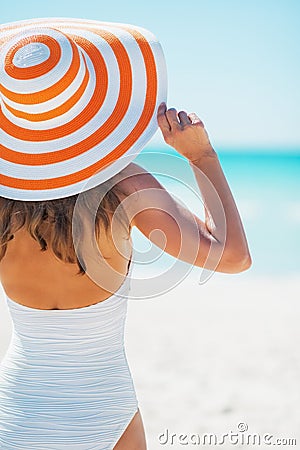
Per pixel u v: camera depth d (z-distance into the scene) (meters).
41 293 3.35
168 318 13.76
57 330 3.36
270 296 16.69
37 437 3.32
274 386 9.55
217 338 12.17
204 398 9.05
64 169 3.11
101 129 3.12
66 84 3.03
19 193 3.13
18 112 3.07
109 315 3.40
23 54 3.04
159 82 3.25
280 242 27.70
